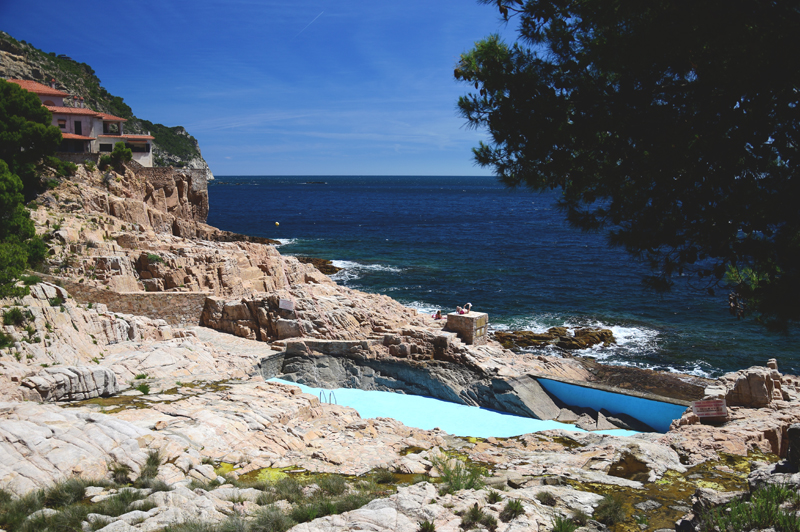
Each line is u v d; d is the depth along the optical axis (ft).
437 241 363.15
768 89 29.19
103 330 102.06
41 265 120.78
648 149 33.35
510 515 38.86
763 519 29.96
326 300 137.18
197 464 56.95
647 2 30.99
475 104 38.83
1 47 428.97
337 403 107.86
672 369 140.87
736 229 32.81
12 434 52.26
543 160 37.45
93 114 241.35
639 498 47.55
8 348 80.53
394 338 121.39
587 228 38.19
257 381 98.78
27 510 41.47
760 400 74.74
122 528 37.86
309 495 47.93
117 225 159.94
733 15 28.22
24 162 160.76
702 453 59.06
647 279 36.81
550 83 36.63
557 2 34.30
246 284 153.69
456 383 111.04
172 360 98.78
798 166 29.89
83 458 51.93
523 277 248.32
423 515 38.70
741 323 177.47
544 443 76.23
